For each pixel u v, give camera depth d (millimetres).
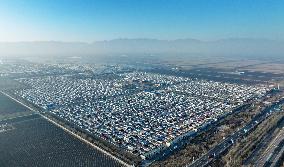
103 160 184875
